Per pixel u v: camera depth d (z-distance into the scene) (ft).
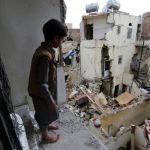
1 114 3.54
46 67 4.50
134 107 23.73
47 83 4.70
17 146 4.08
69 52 42.19
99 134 16.22
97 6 38.17
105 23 34.40
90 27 38.58
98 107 27.71
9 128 3.81
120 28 35.99
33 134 6.51
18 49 7.45
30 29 7.45
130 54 41.73
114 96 41.22
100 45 33.94
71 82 35.60
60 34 4.69
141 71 42.91
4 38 7.03
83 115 24.82
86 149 6.22
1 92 3.49
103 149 6.26
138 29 42.60
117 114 21.30
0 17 6.71
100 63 35.55
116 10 35.55
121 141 18.22
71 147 6.25
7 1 6.66
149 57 40.68
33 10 7.27
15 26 7.10
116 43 36.35
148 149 17.52
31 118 7.34
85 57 36.60
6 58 7.32
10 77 7.65
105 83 38.34
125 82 41.32
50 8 7.64
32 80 5.05
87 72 37.32
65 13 8.25
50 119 5.60
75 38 54.13
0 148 3.92
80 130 7.32
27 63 7.85
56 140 6.54
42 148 6.10
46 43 4.82
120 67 39.99
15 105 8.10
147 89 38.45
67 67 39.24
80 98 28.89
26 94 8.26
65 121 7.93
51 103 4.84
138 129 18.67
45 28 4.67
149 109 27.14
